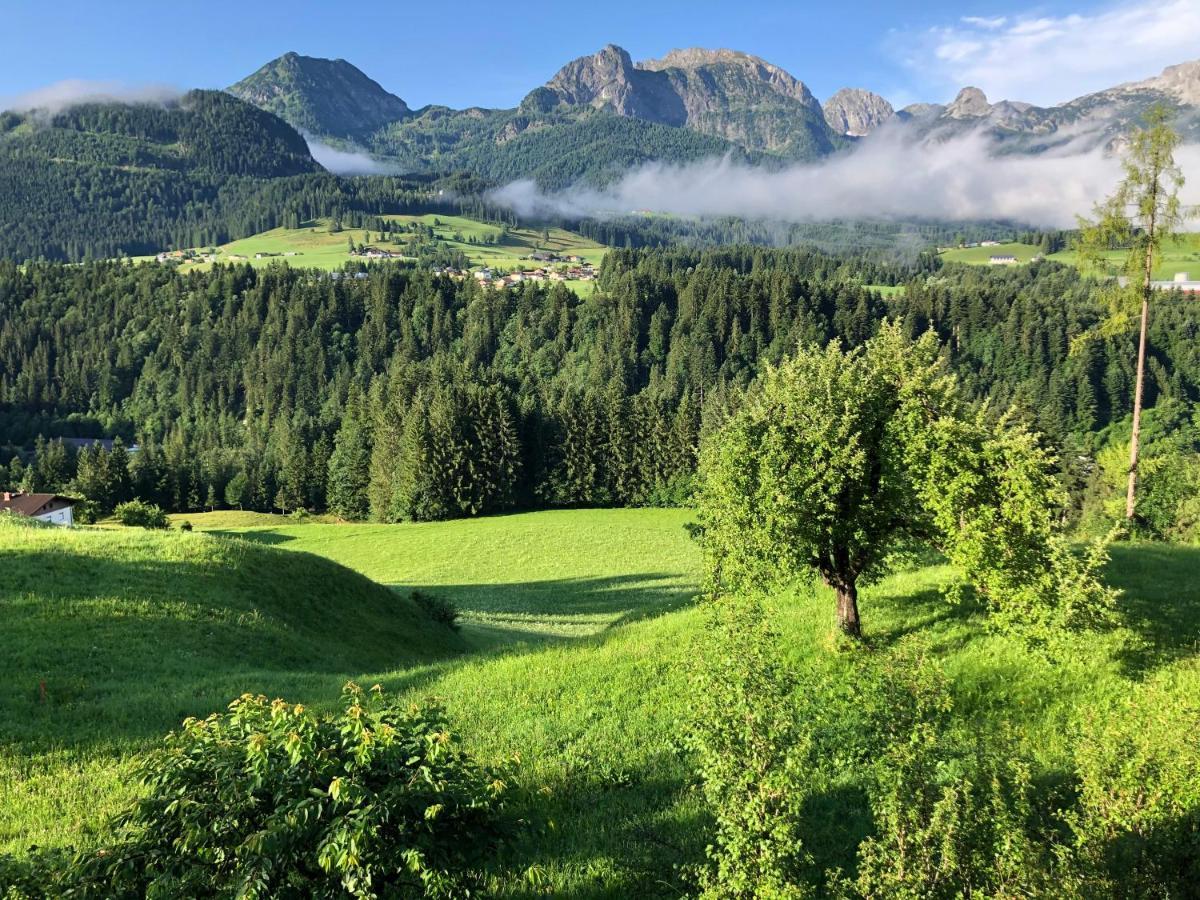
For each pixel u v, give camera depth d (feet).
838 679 52.65
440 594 193.26
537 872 25.62
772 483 52.54
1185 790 27.27
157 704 56.44
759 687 32.42
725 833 29.22
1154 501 148.36
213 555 100.94
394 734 24.23
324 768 23.39
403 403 399.03
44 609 75.20
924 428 50.65
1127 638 54.03
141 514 282.56
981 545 47.88
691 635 67.41
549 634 143.23
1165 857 25.95
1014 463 48.60
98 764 45.19
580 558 244.83
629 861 34.50
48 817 38.55
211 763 23.61
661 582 203.41
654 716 51.90
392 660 98.58
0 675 59.62
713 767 30.78
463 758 25.88
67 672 62.69
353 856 20.71
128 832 24.06
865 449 53.16
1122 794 27.91
